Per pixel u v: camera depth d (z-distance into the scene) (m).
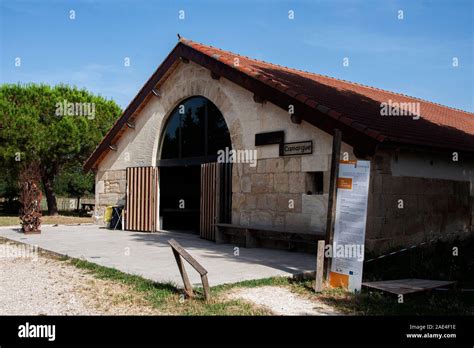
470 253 9.73
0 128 21.39
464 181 11.41
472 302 6.17
